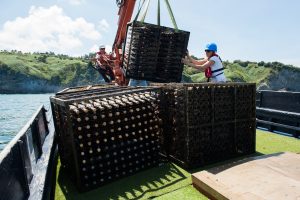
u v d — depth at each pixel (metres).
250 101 5.95
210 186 4.01
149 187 4.50
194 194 4.22
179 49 7.80
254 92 5.97
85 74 192.00
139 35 7.42
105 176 4.70
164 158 5.90
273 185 3.92
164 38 7.69
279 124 7.70
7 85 165.38
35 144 4.76
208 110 5.36
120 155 4.87
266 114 8.29
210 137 5.44
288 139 7.12
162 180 4.77
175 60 7.84
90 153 4.53
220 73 6.71
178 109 5.39
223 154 5.66
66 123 4.73
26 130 3.95
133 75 7.67
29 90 170.25
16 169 3.27
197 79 171.00
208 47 6.79
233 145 5.79
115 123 4.86
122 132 4.94
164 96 5.84
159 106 5.85
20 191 3.31
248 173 4.39
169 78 7.89
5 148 3.11
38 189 3.65
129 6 10.23
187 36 7.82
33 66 193.25
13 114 41.66
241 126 5.88
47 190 4.14
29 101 79.06
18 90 166.25
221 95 5.51
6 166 2.90
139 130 5.13
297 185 3.89
